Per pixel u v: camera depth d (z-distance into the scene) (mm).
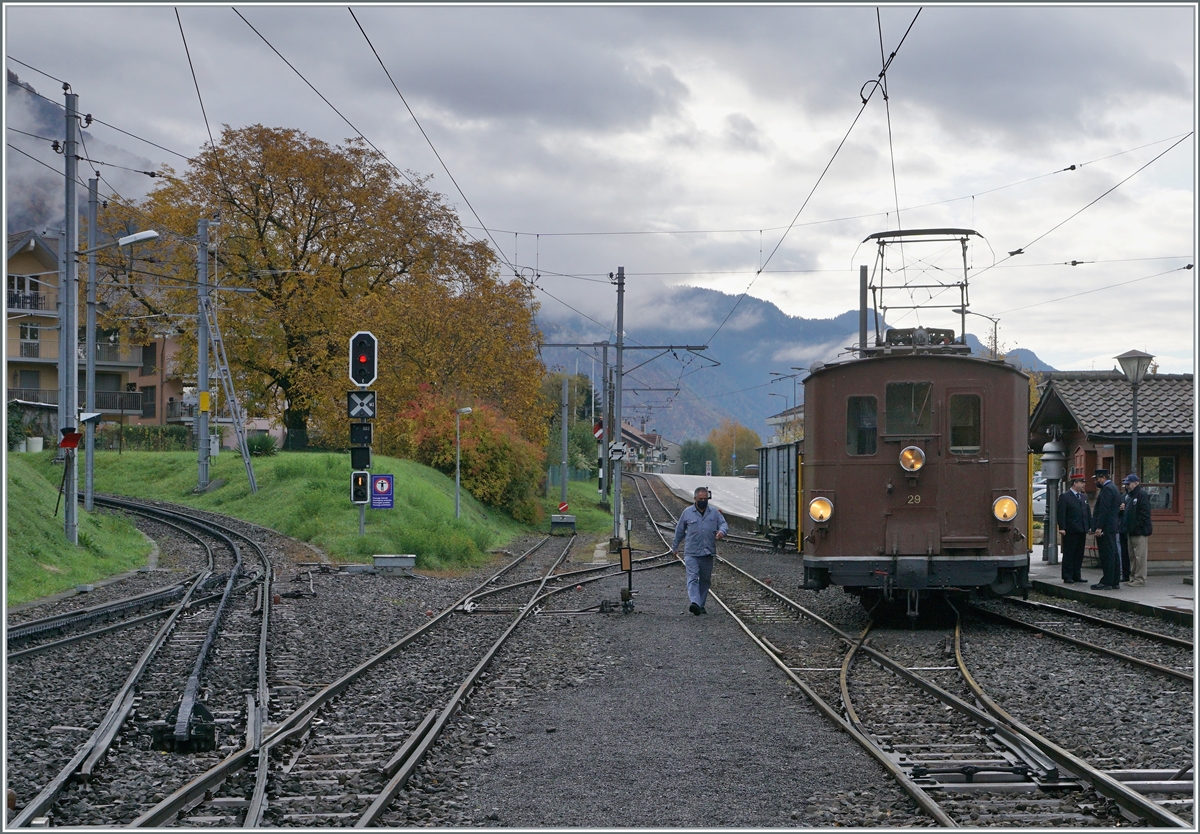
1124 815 6395
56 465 42125
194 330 48844
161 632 13805
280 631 14539
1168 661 11992
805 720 9148
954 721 8977
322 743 8336
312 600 18375
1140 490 18625
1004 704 9719
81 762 7414
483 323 48344
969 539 14773
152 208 49375
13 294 62500
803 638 14539
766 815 6523
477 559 30125
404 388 47469
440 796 6961
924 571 14758
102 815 6445
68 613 15141
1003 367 14906
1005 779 7207
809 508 15172
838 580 14953
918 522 14867
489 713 9633
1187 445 20672
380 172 50812
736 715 9422
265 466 44625
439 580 24156
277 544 28797
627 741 8492
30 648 12398
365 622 16031
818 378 15258
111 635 14039
